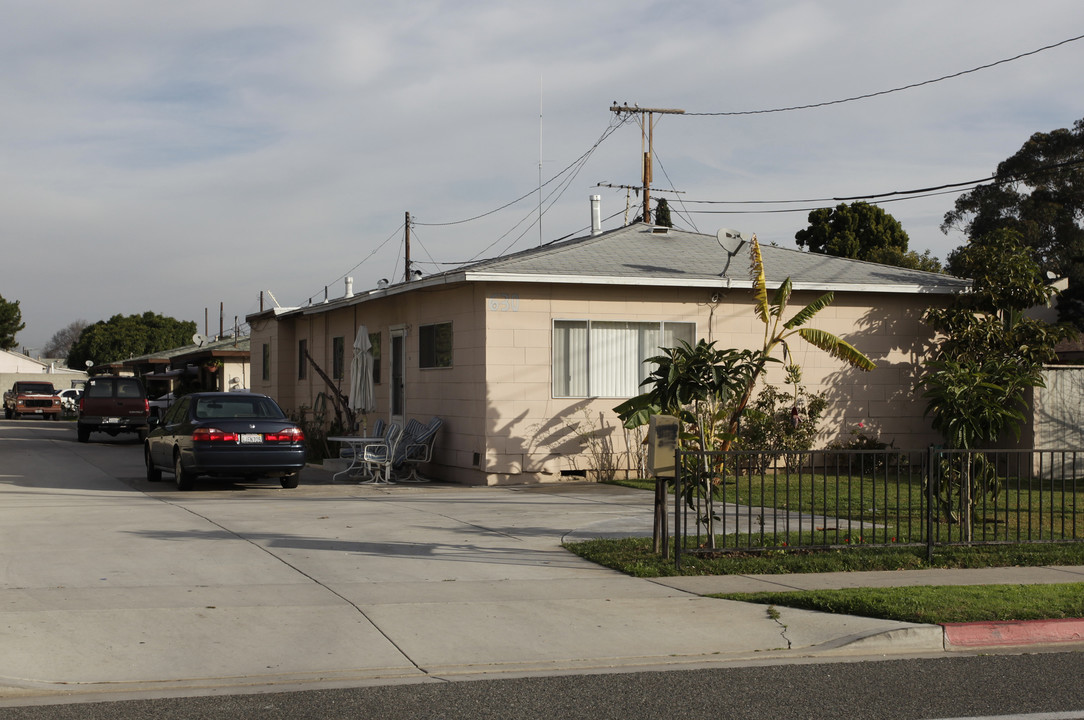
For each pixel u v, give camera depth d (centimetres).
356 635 766
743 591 916
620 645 756
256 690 651
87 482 1847
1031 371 1816
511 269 1802
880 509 1417
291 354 3095
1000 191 5028
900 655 759
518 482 1806
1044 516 1366
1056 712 615
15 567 975
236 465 1634
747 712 613
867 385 2019
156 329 8281
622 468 1877
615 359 1878
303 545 1123
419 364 2083
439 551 1102
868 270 2109
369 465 1900
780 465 1938
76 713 601
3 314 8700
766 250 2216
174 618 797
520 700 634
